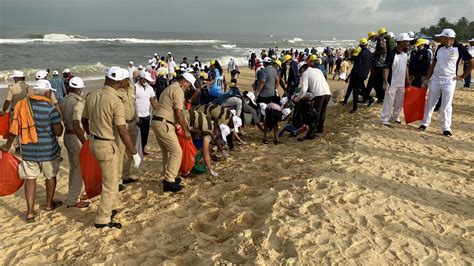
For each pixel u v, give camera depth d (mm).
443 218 3979
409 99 7773
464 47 7004
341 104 11328
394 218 3920
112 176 4500
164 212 4887
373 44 15133
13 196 5973
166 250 3908
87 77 23672
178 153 5473
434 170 5473
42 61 31438
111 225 4586
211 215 4637
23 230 4734
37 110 4746
